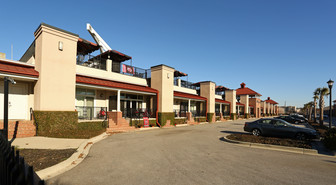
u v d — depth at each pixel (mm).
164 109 19453
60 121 10883
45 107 10516
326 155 7461
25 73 9977
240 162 6199
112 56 19672
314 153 7742
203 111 27828
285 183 4438
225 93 38031
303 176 4949
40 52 10703
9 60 10664
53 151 6680
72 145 7754
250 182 4457
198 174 4953
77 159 6129
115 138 10766
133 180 4461
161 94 19266
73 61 12086
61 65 11398
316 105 41156
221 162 6156
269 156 7125
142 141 9938
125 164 5742
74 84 12062
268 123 11719
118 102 15070
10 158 2543
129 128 14867
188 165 5750
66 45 11734
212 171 5219
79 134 10516
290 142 9289
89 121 12414
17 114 11297
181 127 19406
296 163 6211
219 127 19734
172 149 8070
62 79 11398
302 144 8828
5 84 7090
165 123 19203
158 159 6395
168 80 20172
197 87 33094
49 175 4680
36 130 9883
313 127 20703
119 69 18828
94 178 4543
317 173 5207
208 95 28500
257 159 6648
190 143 9680
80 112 14453
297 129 10617
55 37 11211
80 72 14555
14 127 9461
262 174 5047
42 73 10492
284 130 10938
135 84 19375
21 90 11539
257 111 50500
